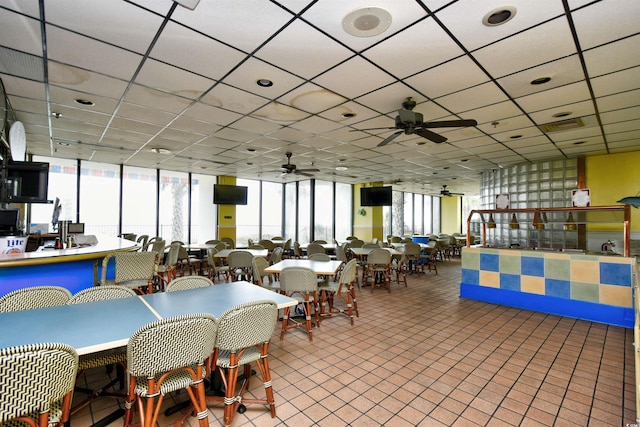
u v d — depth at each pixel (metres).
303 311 4.33
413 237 11.47
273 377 2.59
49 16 2.02
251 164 7.59
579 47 2.39
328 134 4.91
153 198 8.61
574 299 4.20
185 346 1.62
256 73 2.86
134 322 1.83
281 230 11.52
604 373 2.65
